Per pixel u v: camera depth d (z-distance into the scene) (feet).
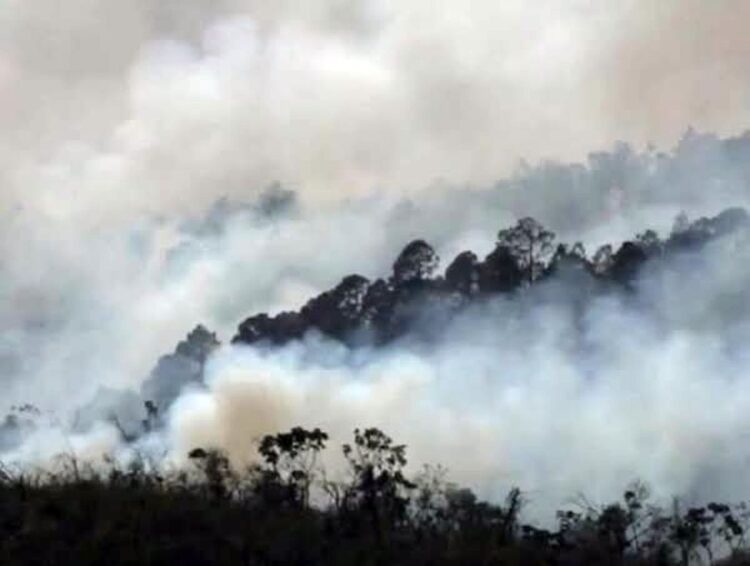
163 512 90.22
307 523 97.19
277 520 96.84
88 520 87.10
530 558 108.06
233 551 88.07
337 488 109.40
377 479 111.24
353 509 105.70
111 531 84.69
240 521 94.12
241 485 108.06
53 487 93.81
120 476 100.78
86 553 81.87
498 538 109.19
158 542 85.46
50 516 87.20
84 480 95.96
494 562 102.99
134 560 82.69
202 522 90.43
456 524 111.86
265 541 91.25
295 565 91.61
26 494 91.15
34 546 81.87
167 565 84.07
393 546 100.68
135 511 89.30
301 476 108.88
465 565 101.65
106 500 91.20
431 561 99.81
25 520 85.30
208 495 99.04
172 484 101.19
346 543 98.43
